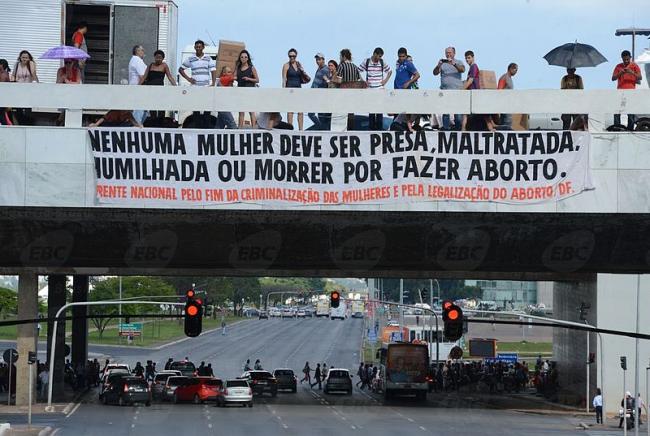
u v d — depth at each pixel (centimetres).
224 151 8019
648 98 7838
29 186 8056
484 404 14175
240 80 7988
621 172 7981
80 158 8044
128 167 8031
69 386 16038
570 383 14775
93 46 9800
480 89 7919
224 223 8619
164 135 8012
